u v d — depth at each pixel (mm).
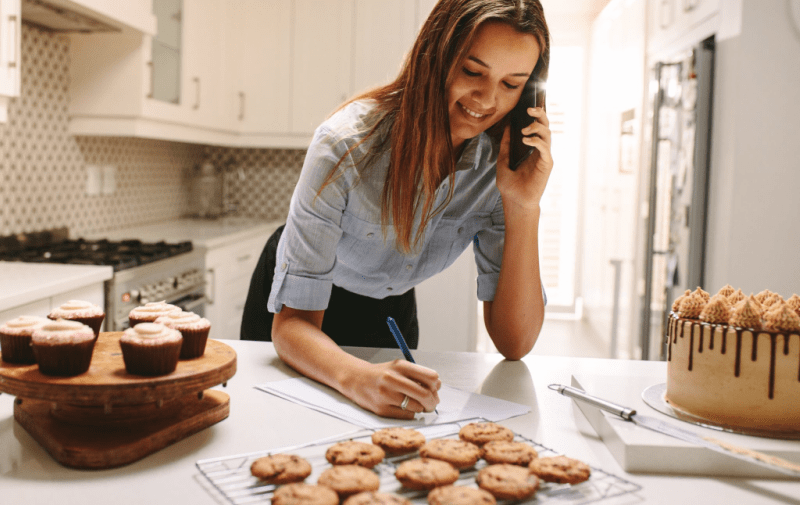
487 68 934
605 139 4336
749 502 632
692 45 2604
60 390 694
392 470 673
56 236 2711
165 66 2953
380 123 1062
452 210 1243
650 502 624
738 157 2225
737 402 780
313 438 770
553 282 5977
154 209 3658
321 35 3598
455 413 869
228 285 3141
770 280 2244
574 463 655
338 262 1282
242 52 3660
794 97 2186
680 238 2537
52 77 2676
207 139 3422
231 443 750
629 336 3537
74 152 2871
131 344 726
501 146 1158
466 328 3225
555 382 1039
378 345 1486
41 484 636
